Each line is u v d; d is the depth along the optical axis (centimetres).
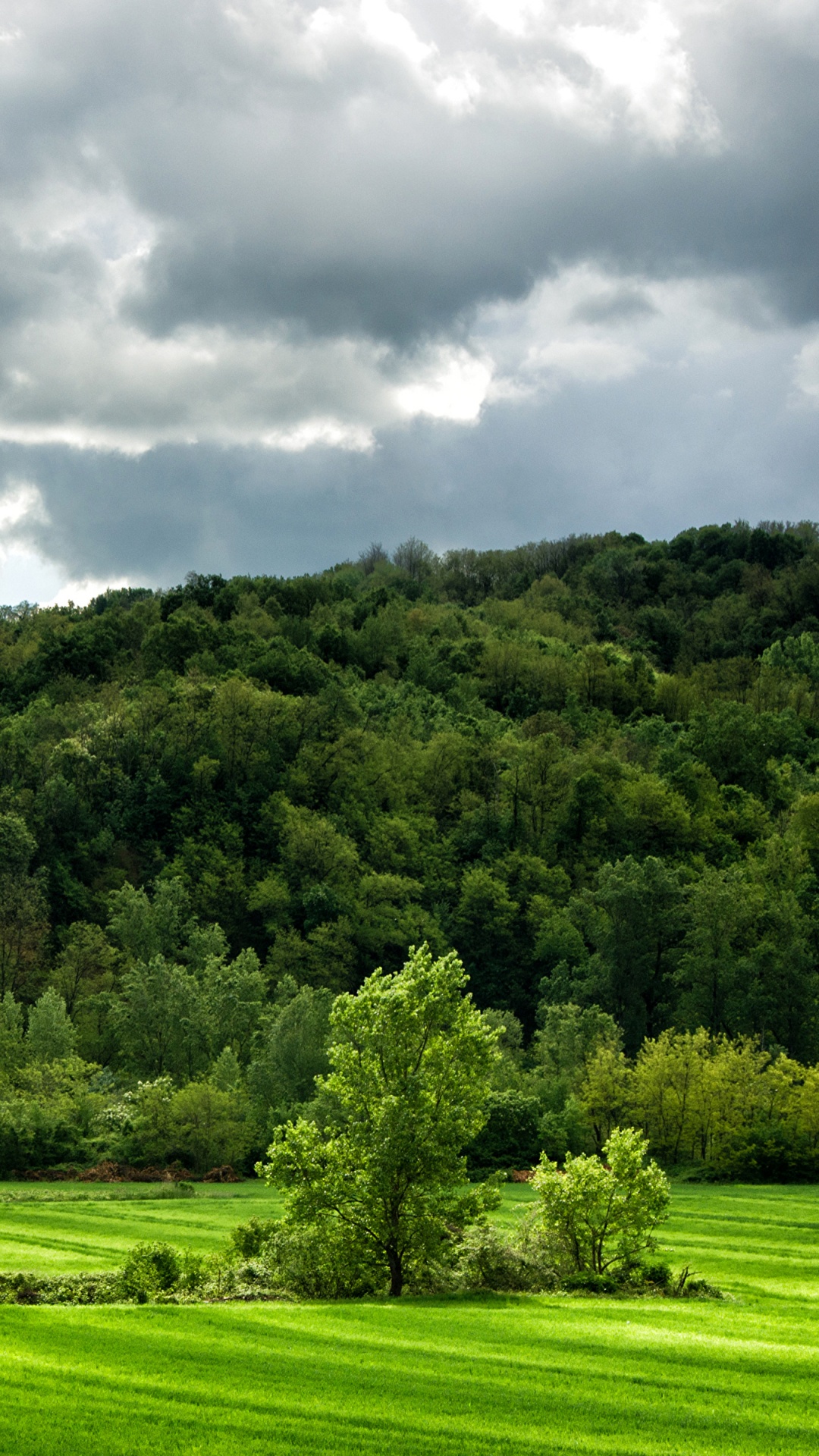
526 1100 7225
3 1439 1608
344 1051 3397
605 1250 3525
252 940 12825
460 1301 2995
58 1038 8431
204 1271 3203
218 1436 1680
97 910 12669
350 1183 3241
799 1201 5850
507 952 12888
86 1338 2258
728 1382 2095
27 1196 5756
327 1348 2270
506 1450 1677
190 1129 7081
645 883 10938
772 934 10525
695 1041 7819
